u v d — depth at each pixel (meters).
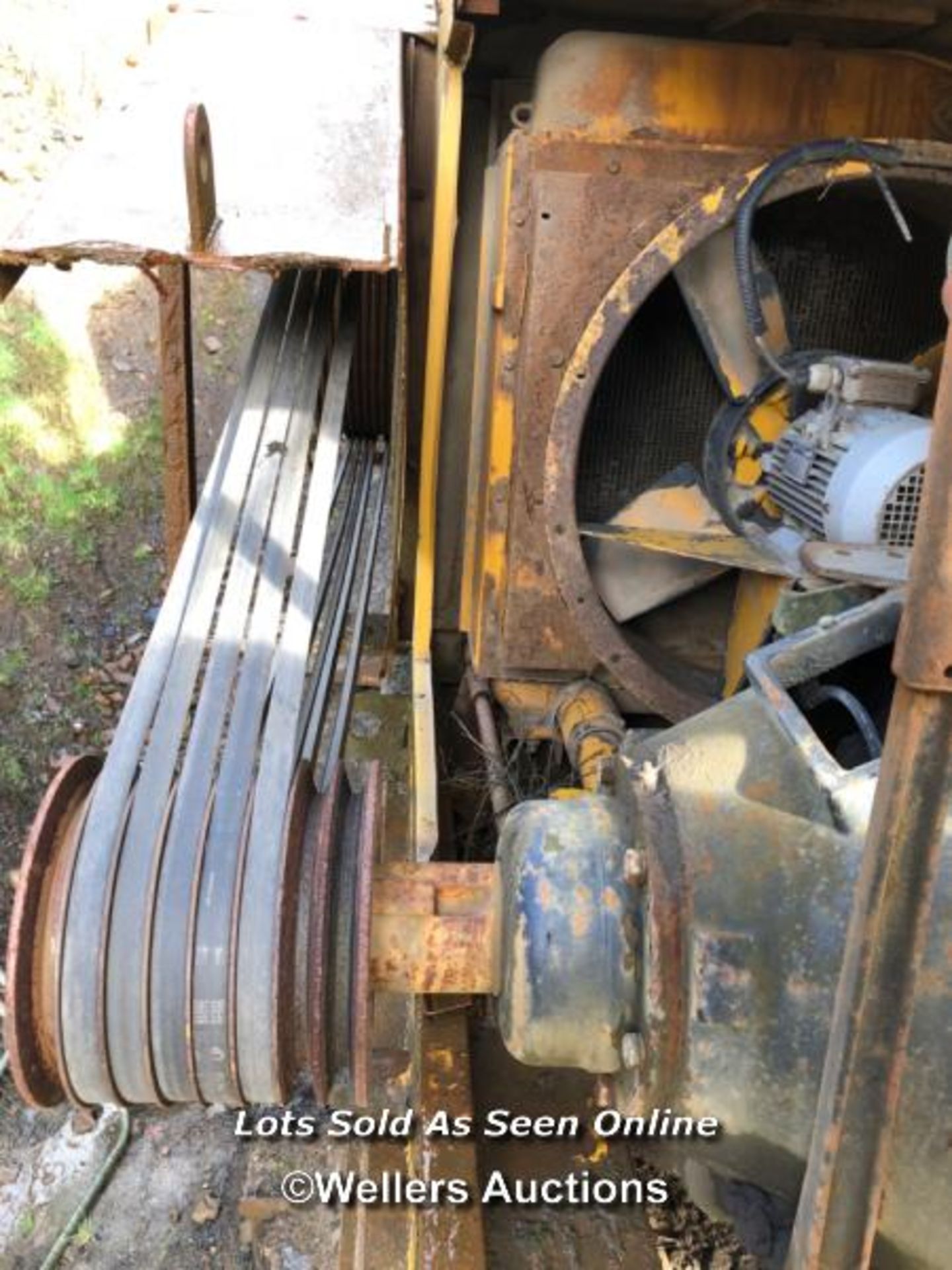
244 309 2.61
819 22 1.03
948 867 0.52
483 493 1.19
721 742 0.64
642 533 1.08
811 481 1.00
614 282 1.03
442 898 0.66
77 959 0.61
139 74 1.26
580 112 1.03
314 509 0.98
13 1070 0.60
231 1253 1.26
